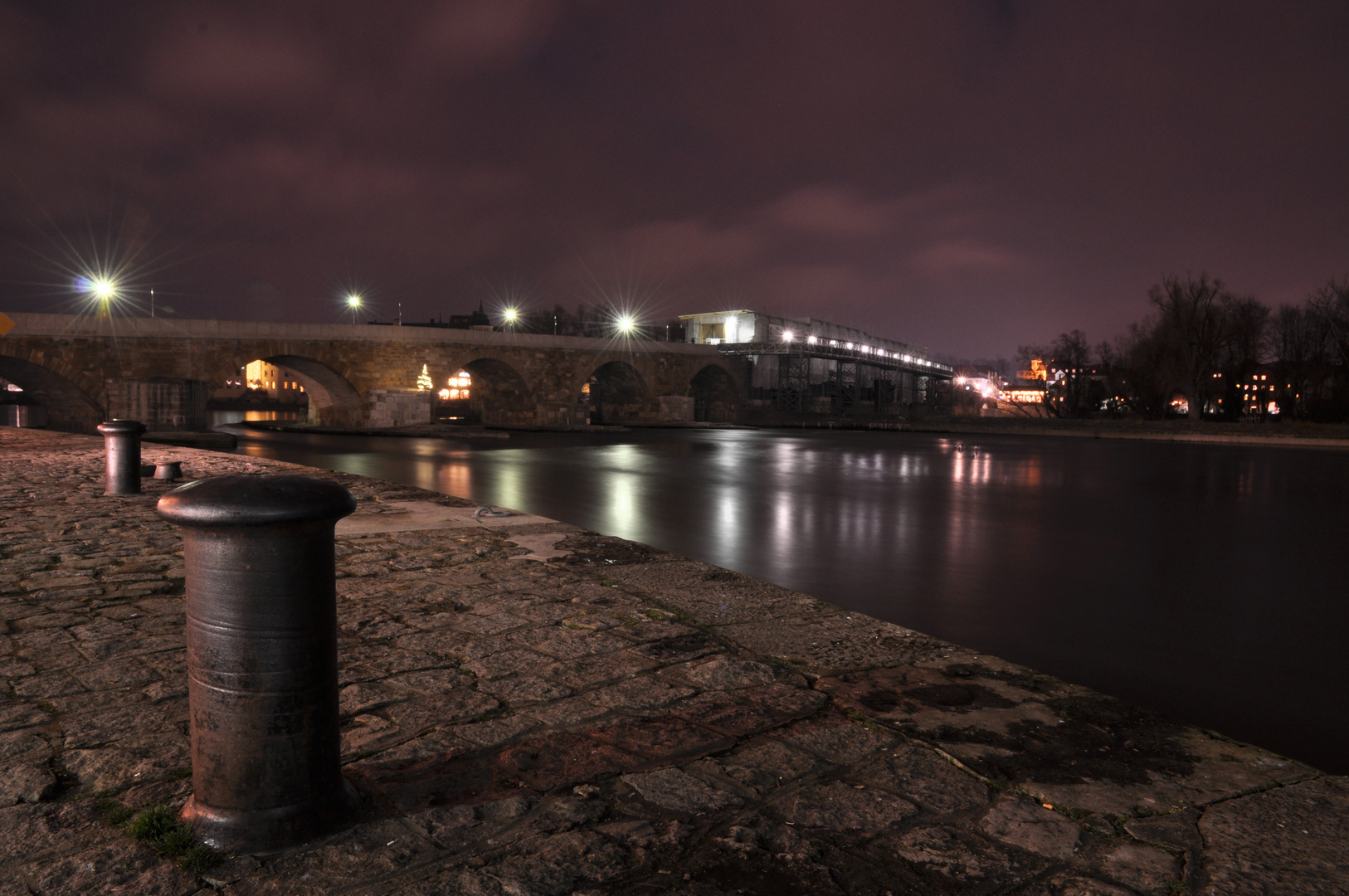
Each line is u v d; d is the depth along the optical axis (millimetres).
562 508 18922
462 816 2684
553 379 66188
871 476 28844
